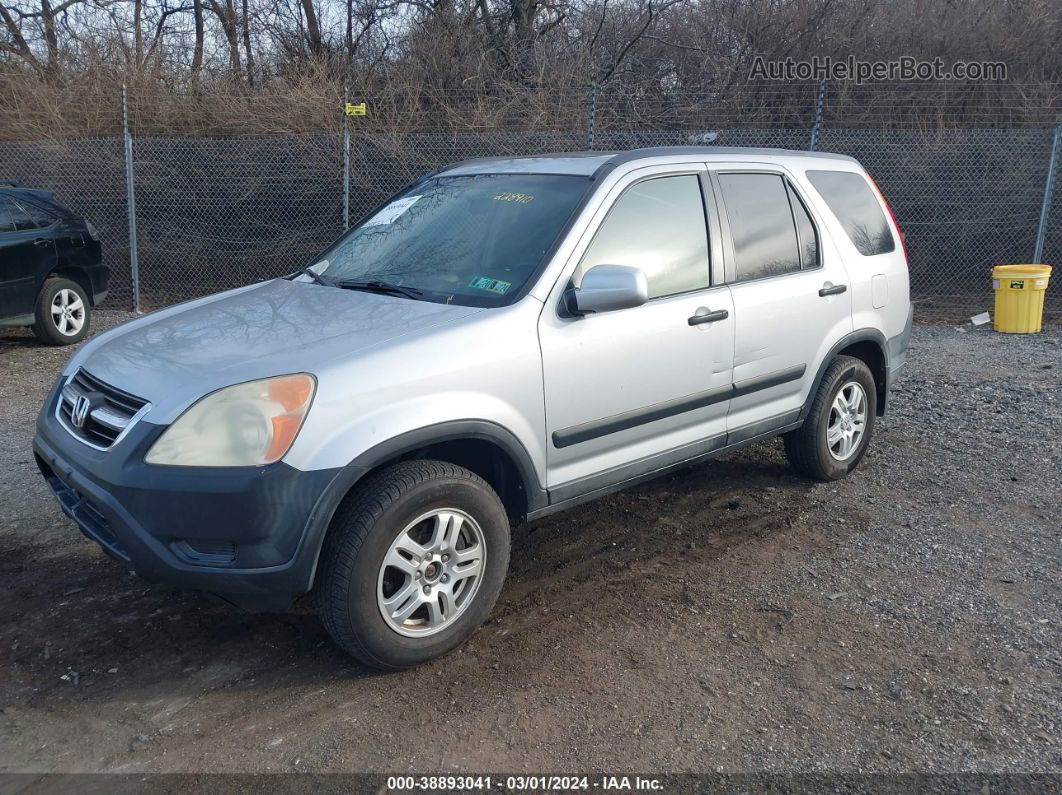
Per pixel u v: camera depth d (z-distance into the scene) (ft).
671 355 13.60
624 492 17.43
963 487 17.67
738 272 14.94
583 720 10.43
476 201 14.40
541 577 13.98
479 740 10.09
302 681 11.20
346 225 38.22
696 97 46.01
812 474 17.62
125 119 38.29
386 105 43.52
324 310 12.57
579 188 13.50
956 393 24.86
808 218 16.58
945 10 48.42
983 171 40.70
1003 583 13.70
